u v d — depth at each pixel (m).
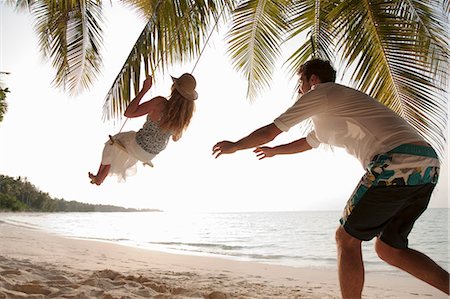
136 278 4.11
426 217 41.44
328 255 13.40
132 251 9.66
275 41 6.43
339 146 2.53
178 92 3.74
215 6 5.55
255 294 3.91
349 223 2.29
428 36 5.01
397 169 2.19
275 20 6.33
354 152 2.44
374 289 5.42
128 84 5.20
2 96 12.12
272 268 7.83
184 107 3.74
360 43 5.19
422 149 2.23
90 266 5.62
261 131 2.42
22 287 2.94
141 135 3.71
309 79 2.70
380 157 2.23
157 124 3.71
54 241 10.68
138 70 5.17
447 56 4.89
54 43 7.50
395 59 5.12
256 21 6.36
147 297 3.05
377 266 9.78
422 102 5.01
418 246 18.02
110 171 3.79
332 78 2.69
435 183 2.32
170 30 5.34
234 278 5.55
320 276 6.84
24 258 5.68
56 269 4.39
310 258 12.41
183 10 5.35
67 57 7.32
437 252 15.95
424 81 4.98
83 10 6.34
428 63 4.98
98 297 2.88
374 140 2.30
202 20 5.44
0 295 2.60
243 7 6.23
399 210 2.31
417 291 5.21
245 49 6.55
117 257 7.98
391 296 4.72
